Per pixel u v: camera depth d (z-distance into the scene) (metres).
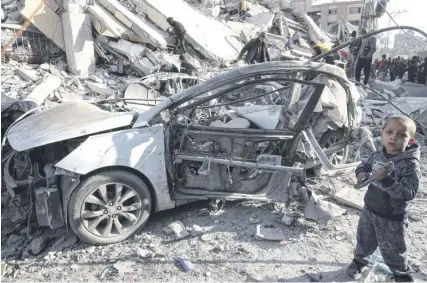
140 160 3.33
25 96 7.91
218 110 4.54
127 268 2.94
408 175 2.17
